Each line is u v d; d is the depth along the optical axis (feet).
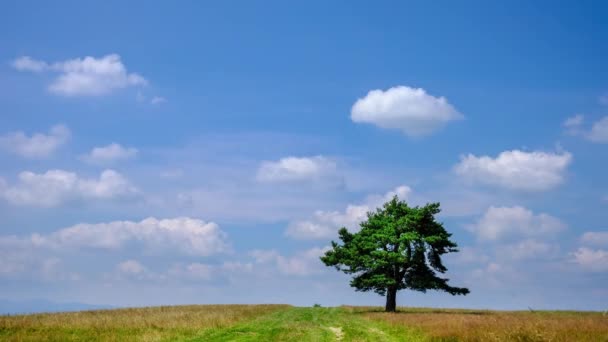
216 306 197.67
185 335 87.71
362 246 190.70
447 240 183.83
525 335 64.39
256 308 183.83
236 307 190.29
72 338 80.94
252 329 95.96
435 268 188.44
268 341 75.66
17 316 117.08
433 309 203.92
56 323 98.68
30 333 87.04
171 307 184.75
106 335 84.64
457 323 83.46
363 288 190.29
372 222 196.34
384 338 80.07
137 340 78.43
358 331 91.40
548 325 72.59
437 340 70.54
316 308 198.39
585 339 60.54
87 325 96.89
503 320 85.87
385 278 181.47
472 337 66.18
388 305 187.01
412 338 77.46
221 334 87.45
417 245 182.60
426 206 184.65
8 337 82.17
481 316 110.93
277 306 208.13
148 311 151.94
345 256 193.36
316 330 94.68
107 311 151.43
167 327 96.27
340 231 199.21
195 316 123.24
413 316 120.78
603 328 69.46
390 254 179.52
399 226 186.50
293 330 94.02
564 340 60.75
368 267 186.80
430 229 185.06
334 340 77.25
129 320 105.50
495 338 63.82
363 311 177.88
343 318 132.98
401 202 193.57
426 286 182.50
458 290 185.78
